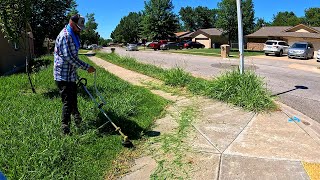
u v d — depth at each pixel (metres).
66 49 4.37
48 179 3.38
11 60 16.30
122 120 5.37
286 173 3.79
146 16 63.09
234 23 40.12
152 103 6.86
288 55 24.47
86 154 4.07
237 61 20.19
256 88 7.12
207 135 5.04
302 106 7.41
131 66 14.70
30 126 4.73
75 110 4.92
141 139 4.77
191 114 6.16
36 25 28.98
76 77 4.77
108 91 7.67
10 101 6.48
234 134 5.11
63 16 29.94
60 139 4.25
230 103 7.05
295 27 39.59
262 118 6.00
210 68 15.65
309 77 12.80
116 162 4.00
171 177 3.68
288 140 4.88
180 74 9.48
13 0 7.78
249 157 4.23
